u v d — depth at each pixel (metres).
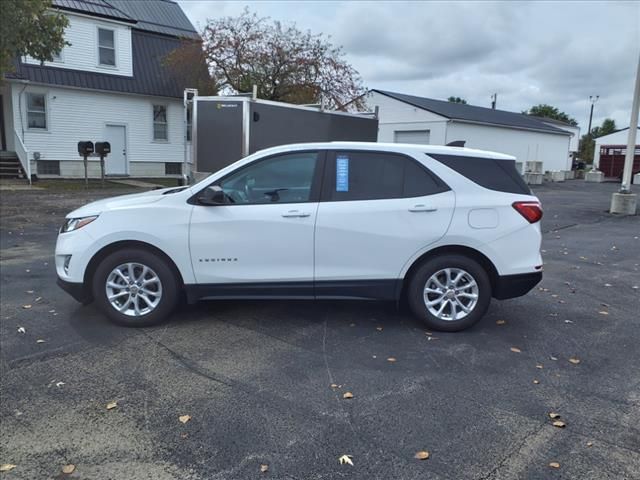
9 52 12.21
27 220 12.13
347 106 23.50
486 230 4.95
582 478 2.89
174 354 4.50
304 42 22.31
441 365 4.33
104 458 3.04
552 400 3.76
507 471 2.94
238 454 3.08
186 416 3.49
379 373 4.17
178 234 4.95
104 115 23.20
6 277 7.05
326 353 4.55
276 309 5.71
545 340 4.93
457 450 3.13
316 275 4.98
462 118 27.23
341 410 3.59
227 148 11.88
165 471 2.93
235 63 21.95
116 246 5.05
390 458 3.05
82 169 22.84
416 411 3.58
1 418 3.46
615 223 13.29
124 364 4.29
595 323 5.44
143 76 24.12
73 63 22.06
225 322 5.29
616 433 3.34
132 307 5.12
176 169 25.84
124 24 23.27
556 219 13.88
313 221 4.90
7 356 4.43
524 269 5.03
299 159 5.05
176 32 26.19
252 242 4.94
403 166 5.03
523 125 32.94
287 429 3.35
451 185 5.00
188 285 5.03
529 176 30.08
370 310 5.71
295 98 22.11
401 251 4.94
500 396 3.81
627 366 4.36
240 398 3.74
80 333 4.96
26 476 2.88
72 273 5.03
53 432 3.30
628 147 15.14
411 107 27.91
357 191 4.98
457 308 5.08
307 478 2.87
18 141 20.80
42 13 12.99
